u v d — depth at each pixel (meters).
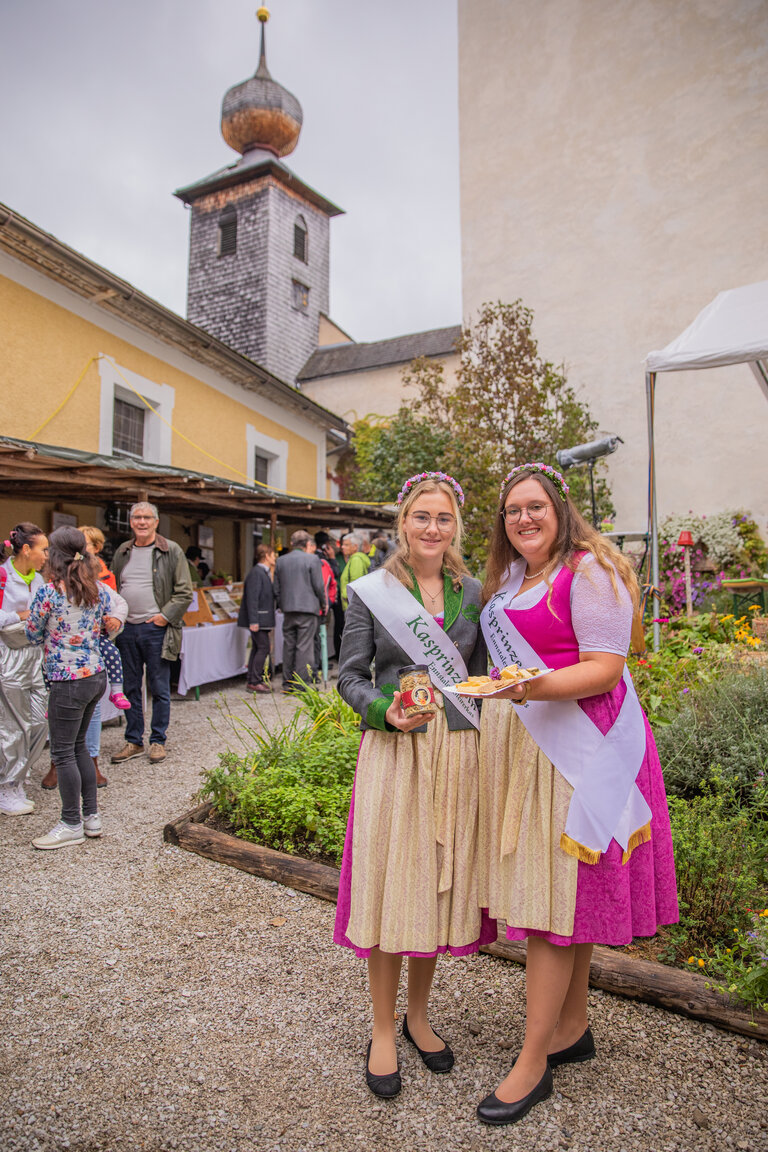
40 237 6.95
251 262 19.80
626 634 1.71
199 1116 1.82
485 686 1.63
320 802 3.41
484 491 10.22
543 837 1.73
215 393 11.00
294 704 6.79
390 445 12.87
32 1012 2.24
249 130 20.84
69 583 3.40
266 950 2.59
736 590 7.61
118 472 6.43
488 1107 1.78
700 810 3.03
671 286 11.04
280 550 11.93
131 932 2.70
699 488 10.69
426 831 1.81
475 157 12.56
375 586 1.96
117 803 4.06
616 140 11.44
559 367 11.08
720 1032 2.11
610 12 11.44
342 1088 1.92
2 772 3.89
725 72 10.68
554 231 11.88
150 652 4.94
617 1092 1.88
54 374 7.90
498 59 12.39
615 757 1.73
